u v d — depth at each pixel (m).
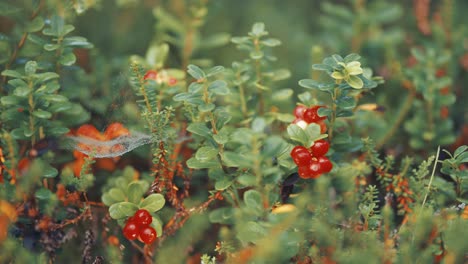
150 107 0.50
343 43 0.77
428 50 0.65
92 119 0.57
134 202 0.47
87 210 0.50
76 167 0.53
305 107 0.50
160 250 0.51
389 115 0.64
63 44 0.52
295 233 0.46
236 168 0.50
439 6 0.83
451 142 0.60
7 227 0.49
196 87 0.48
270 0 0.93
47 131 0.50
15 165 0.49
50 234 0.49
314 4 0.93
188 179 0.52
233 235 0.50
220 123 0.49
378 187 0.55
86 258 0.50
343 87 0.48
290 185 0.50
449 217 0.48
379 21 0.78
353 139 0.51
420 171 0.49
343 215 0.50
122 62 0.65
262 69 0.56
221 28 0.83
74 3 0.57
